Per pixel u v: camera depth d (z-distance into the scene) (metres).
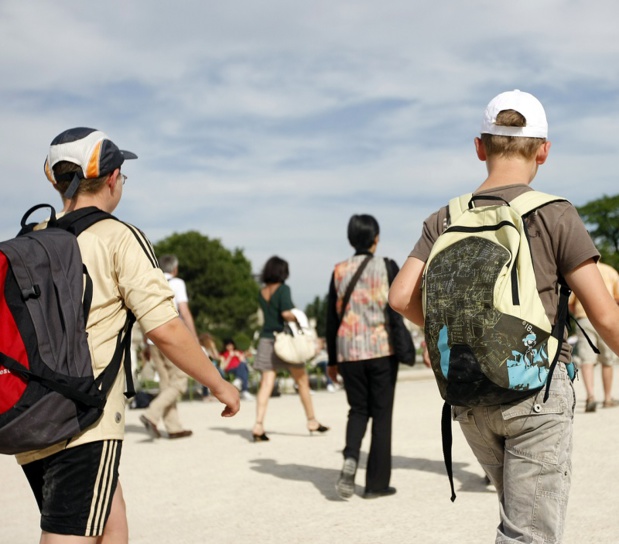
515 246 2.76
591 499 5.71
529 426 2.79
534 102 3.11
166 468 7.98
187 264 77.31
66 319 2.78
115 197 3.26
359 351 6.17
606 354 11.05
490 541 4.80
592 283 2.79
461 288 2.78
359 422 6.20
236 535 5.25
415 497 6.14
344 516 5.64
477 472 7.05
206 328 75.00
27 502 6.71
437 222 3.13
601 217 106.31
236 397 3.21
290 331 9.61
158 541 5.19
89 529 2.81
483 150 3.24
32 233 2.90
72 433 2.75
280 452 8.70
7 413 2.66
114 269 2.97
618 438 8.27
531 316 2.71
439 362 2.81
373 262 6.30
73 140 3.15
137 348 15.13
